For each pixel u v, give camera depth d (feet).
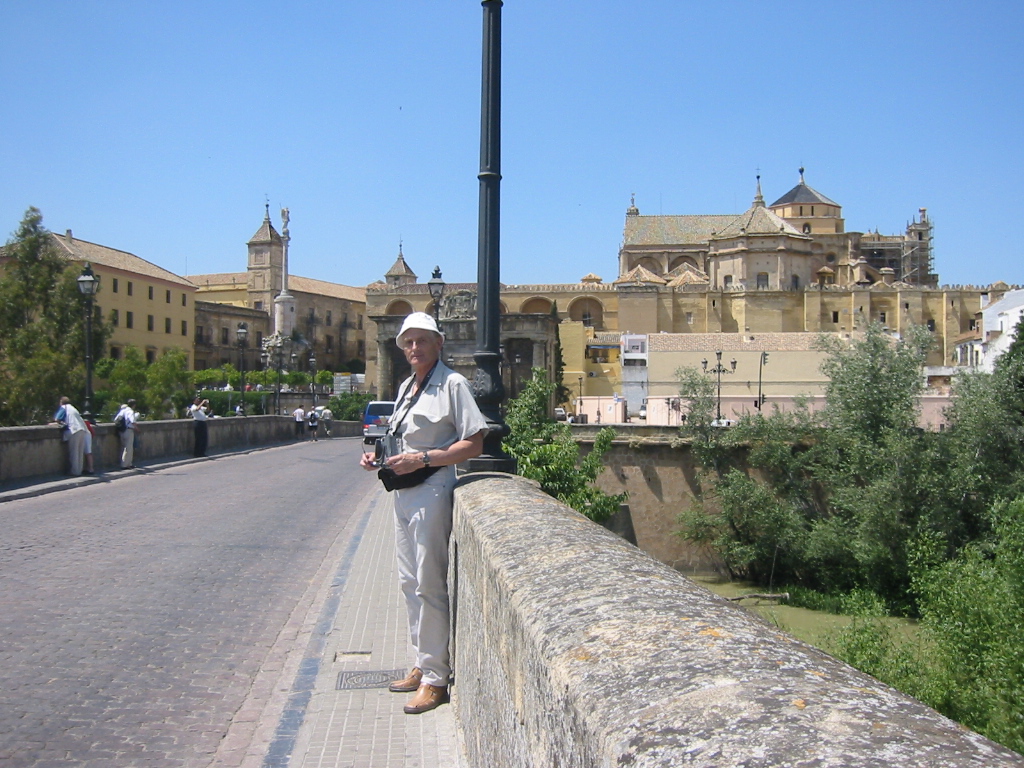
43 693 19.71
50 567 33.73
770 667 5.57
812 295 326.44
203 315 366.22
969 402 112.98
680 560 124.88
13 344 200.95
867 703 4.90
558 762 6.40
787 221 379.14
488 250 23.75
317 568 36.83
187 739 17.60
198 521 48.11
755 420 126.21
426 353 17.90
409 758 16.28
